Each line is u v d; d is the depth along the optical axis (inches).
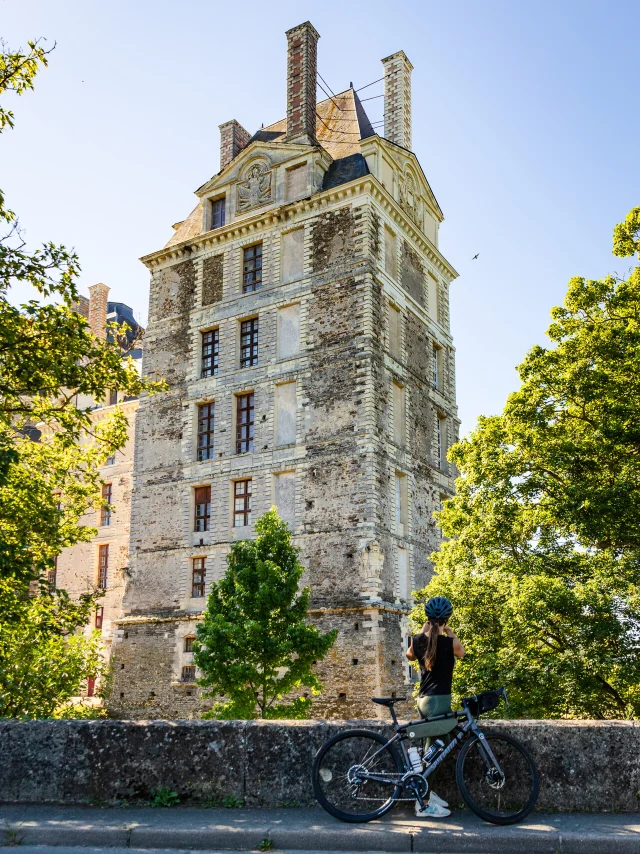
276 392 1464.1
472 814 318.7
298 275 1498.5
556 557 917.2
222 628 999.6
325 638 1045.8
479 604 911.7
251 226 1571.1
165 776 348.2
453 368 1745.8
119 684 1449.3
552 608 815.1
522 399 997.8
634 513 855.1
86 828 308.2
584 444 925.2
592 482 905.5
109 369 812.6
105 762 353.4
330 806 316.2
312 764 336.2
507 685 843.4
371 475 1304.1
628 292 972.6
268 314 1509.6
